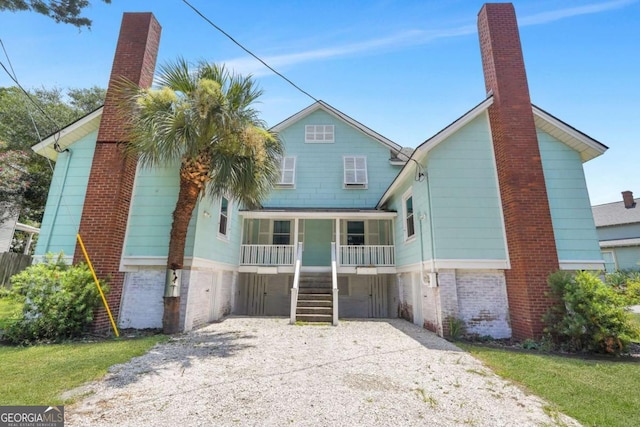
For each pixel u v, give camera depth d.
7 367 4.49
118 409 3.22
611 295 6.21
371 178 14.31
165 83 7.29
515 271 7.59
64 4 7.61
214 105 6.73
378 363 5.13
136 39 8.79
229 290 11.09
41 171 20.09
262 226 13.84
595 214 25.50
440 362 5.26
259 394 3.71
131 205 8.33
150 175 8.55
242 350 5.77
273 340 6.67
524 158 7.93
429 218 8.36
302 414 3.21
